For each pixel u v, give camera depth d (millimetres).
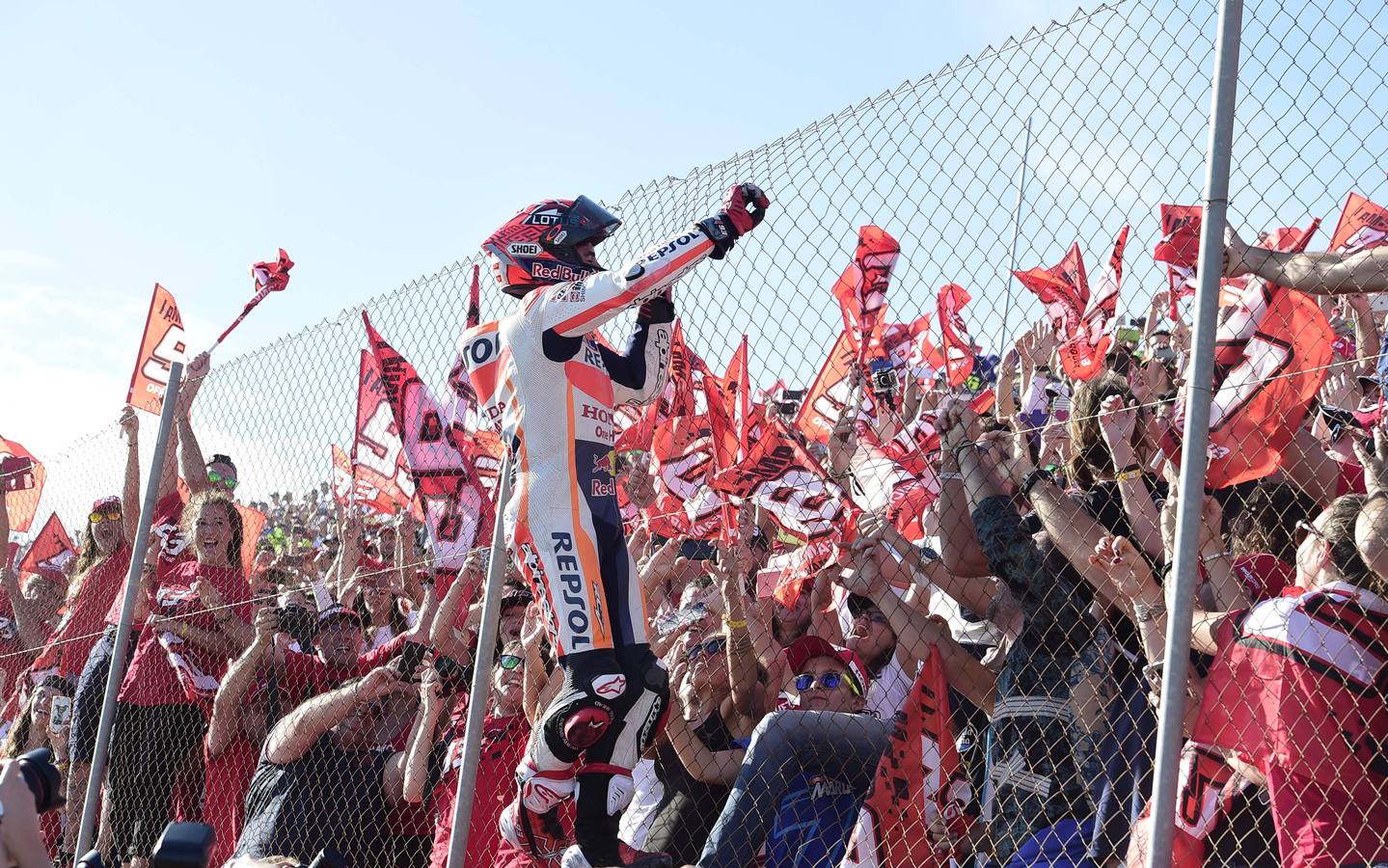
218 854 4461
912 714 3104
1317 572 2506
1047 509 2906
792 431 3627
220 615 4832
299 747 4133
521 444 2787
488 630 3428
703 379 3721
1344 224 2816
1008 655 3082
